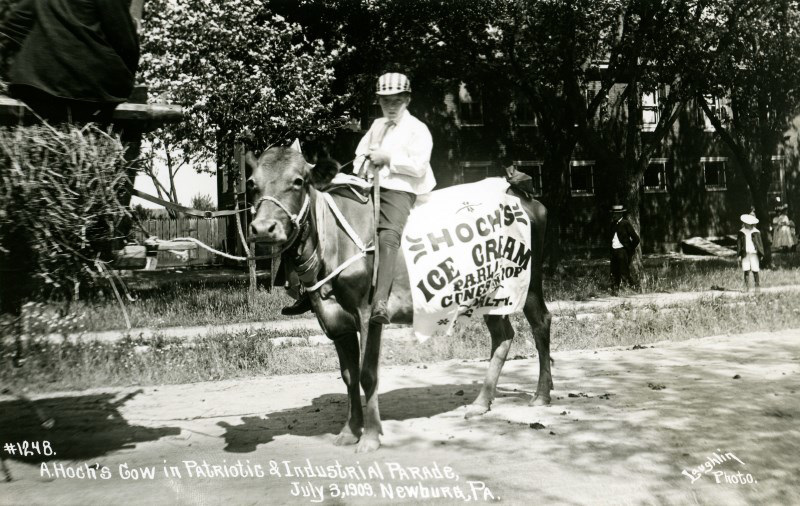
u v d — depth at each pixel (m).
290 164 5.17
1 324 5.08
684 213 38.94
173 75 16.11
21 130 4.63
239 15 16.62
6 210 4.66
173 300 16.38
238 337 11.05
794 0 22.16
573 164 36.03
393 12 23.23
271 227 4.95
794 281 20.41
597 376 8.76
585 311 15.03
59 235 4.80
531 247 7.15
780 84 25.66
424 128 6.22
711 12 21.39
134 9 5.16
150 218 5.79
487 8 22.14
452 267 6.22
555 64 23.23
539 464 5.26
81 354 9.10
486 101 34.50
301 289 5.95
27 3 4.78
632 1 20.83
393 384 8.62
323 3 23.30
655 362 9.69
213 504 4.61
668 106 22.34
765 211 26.61
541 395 7.21
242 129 16.39
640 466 5.17
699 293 18.30
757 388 7.77
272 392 8.30
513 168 7.45
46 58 4.73
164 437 6.31
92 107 4.95
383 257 5.79
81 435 6.41
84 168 4.73
